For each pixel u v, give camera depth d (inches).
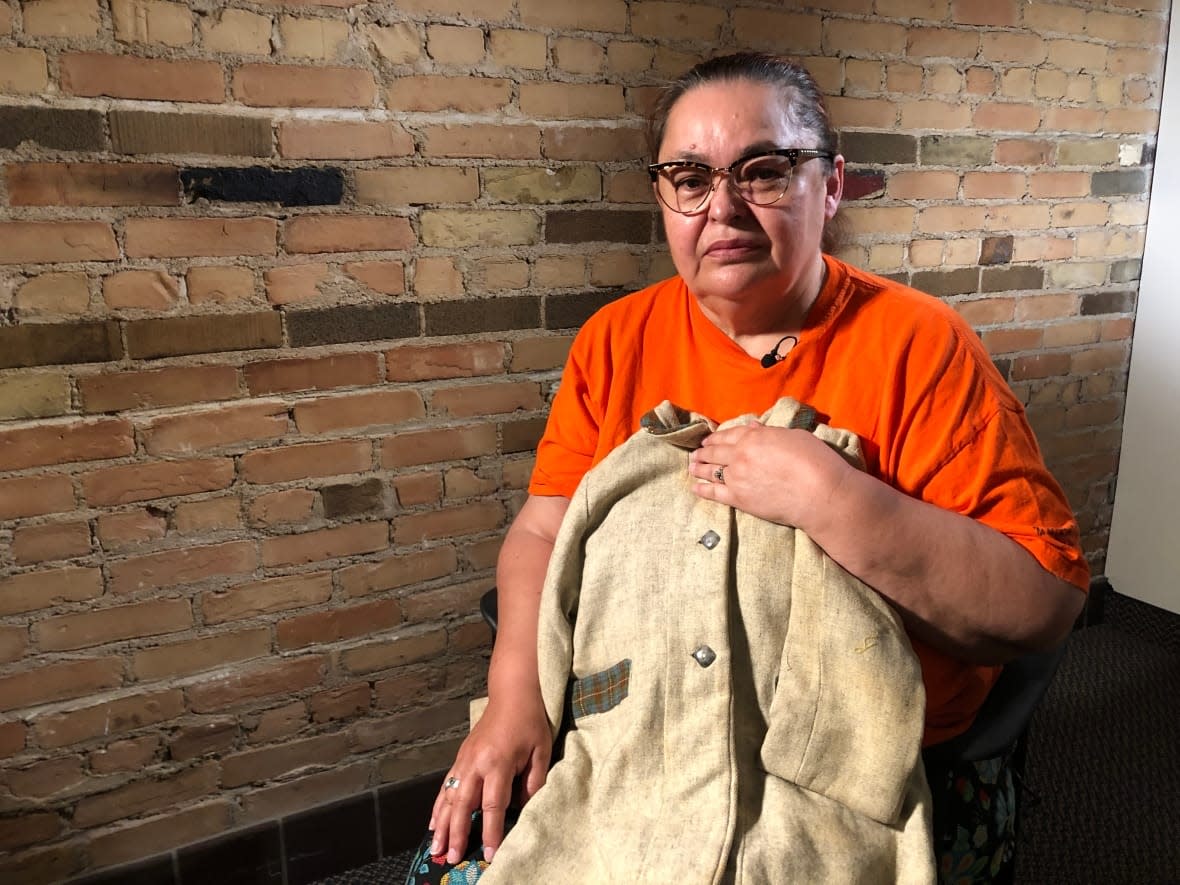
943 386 40.1
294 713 66.7
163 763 63.1
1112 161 91.1
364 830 71.0
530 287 67.2
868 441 41.0
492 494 69.8
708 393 44.6
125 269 55.1
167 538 59.9
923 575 37.2
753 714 37.3
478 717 46.7
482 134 63.0
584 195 67.5
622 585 40.0
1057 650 43.7
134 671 60.9
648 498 41.1
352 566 66.1
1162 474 97.1
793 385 42.7
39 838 60.3
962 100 81.2
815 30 72.8
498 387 67.9
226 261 57.6
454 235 63.7
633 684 38.5
